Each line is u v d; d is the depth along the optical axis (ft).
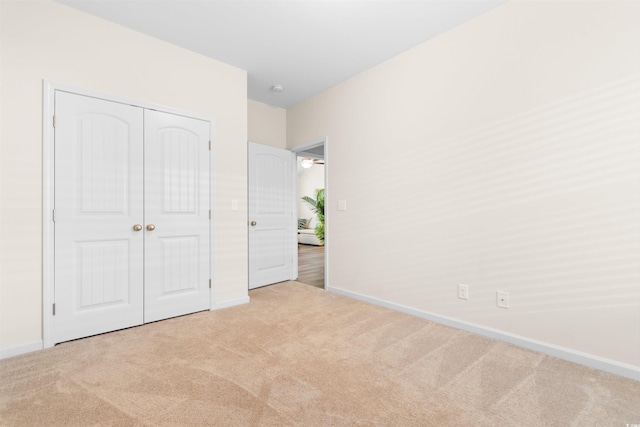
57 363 6.02
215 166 9.60
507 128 6.97
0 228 6.25
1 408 4.61
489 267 7.33
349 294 10.94
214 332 7.63
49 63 6.82
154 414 4.51
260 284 12.46
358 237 10.66
